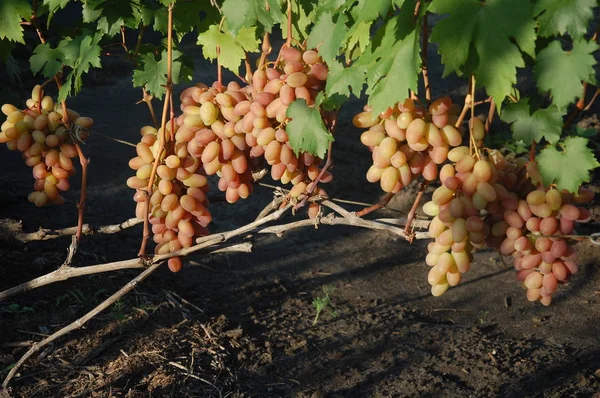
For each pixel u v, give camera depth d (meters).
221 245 2.59
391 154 2.15
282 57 2.28
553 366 3.48
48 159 2.70
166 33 2.65
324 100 2.23
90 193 4.99
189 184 2.47
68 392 3.13
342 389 3.33
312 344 3.61
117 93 6.84
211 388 3.25
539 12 1.91
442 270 2.25
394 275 4.37
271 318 3.82
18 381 3.14
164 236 2.57
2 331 3.35
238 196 2.45
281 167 2.35
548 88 1.93
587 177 2.01
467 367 3.47
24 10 2.57
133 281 2.71
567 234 2.15
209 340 3.51
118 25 2.54
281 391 3.31
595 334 3.74
